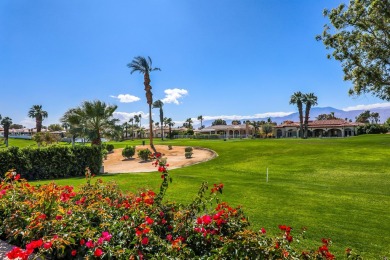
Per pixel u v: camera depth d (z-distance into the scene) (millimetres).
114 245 3389
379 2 12727
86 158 18938
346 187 14242
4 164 16078
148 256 3160
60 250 3508
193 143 45656
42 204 4418
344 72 15766
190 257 3178
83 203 5098
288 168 21266
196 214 4348
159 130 112562
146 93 43719
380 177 16984
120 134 27750
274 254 2967
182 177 15305
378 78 14469
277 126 85125
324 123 79500
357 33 14609
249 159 26641
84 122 25797
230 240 3068
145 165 28703
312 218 7703
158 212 4215
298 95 71250
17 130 116312
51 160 17688
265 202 9523
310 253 3395
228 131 89688
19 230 4066
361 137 48781
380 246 5789
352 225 7164
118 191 6016
